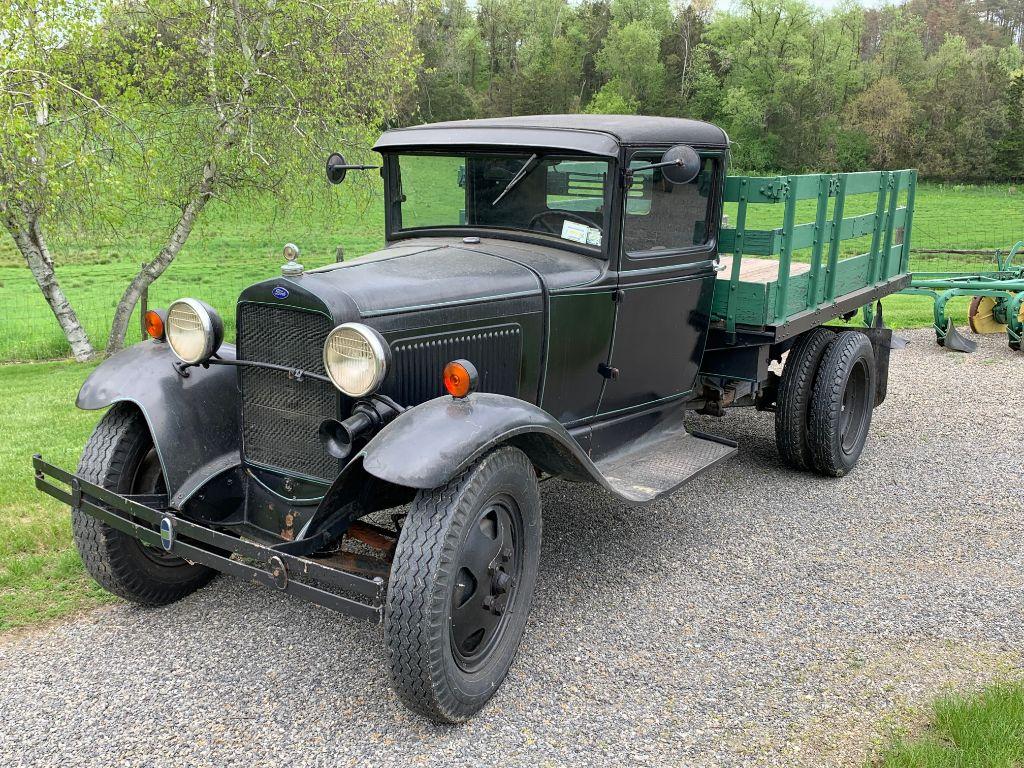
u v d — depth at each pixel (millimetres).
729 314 4832
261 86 11906
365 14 12203
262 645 3441
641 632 3576
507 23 100625
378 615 2691
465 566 2844
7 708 3000
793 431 5285
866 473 5586
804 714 2996
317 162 12594
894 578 4090
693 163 3582
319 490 3299
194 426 3508
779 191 4520
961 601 3859
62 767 2697
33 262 12078
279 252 31391
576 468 3369
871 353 5547
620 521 4785
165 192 12203
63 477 3414
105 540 3475
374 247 31578
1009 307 9172
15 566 3998
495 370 3594
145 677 3201
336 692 3119
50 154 10461
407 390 3283
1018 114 71375
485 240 4148
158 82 11977
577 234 3996
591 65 93438
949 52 86625
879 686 3174
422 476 2617
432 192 4309
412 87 13492
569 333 3885
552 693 3129
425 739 2850
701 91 82000
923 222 41750
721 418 6934
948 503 5055
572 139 3822
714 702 3070
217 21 11922
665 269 4305
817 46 80125
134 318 17984
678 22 93312
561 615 3721
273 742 2830
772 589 3975
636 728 2916
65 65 11102
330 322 3037
